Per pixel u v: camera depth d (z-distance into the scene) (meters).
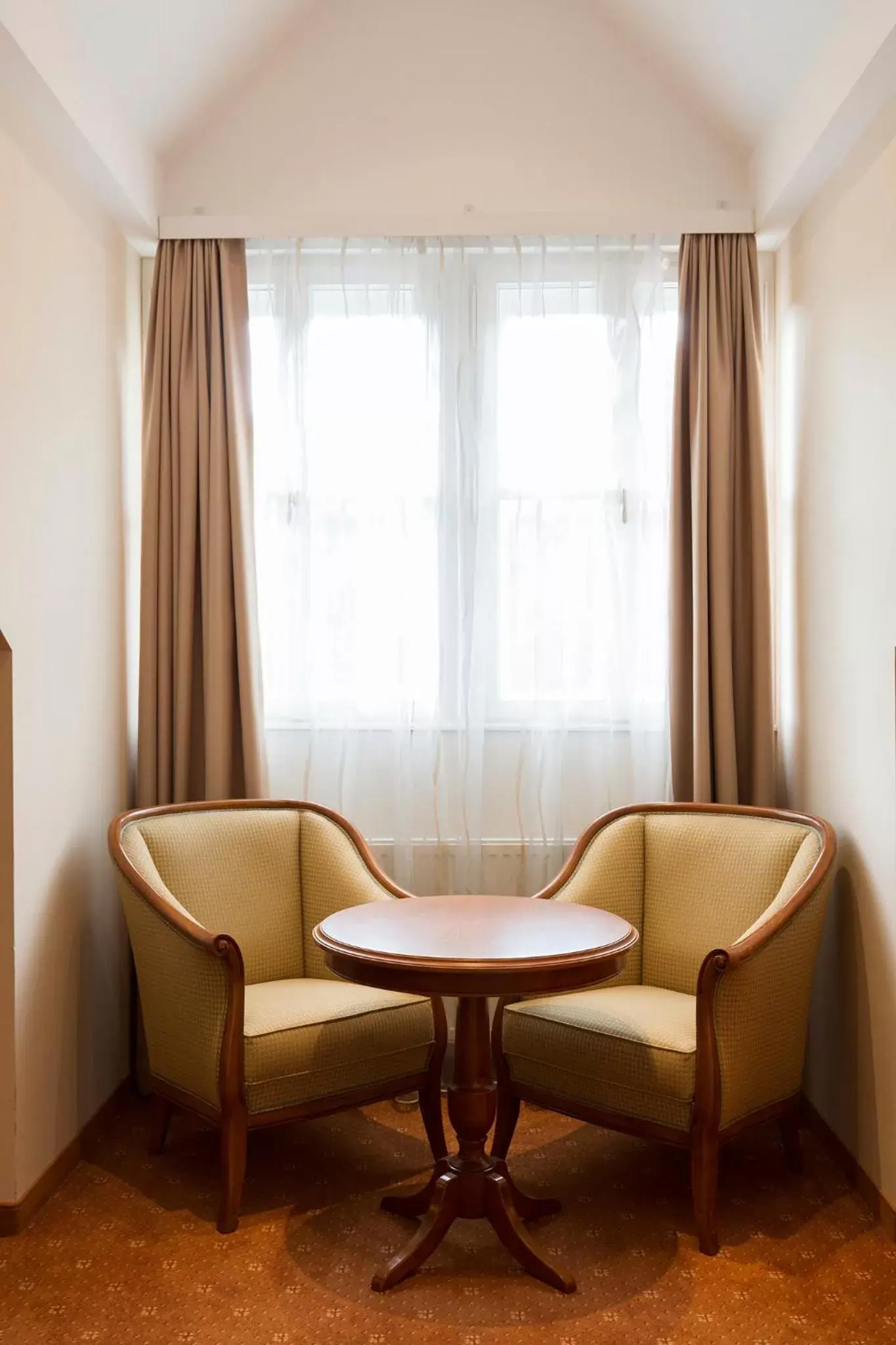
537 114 3.35
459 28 3.37
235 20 3.00
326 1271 2.23
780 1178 2.68
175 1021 2.54
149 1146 2.85
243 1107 2.39
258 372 3.40
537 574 3.34
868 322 2.59
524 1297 2.13
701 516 3.17
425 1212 2.43
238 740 3.28
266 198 3.35
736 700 3.24
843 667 2.78
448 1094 3.00
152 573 3.22
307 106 3.36
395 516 3.35
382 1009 2.60
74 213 2.83
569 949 2.15
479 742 3.34
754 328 3.23
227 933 2.91
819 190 2.95
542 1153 2.82
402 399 3.35
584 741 3.41
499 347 3.39
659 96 3.35
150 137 3.19
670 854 2.97
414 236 3.34
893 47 2.23
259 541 3.38
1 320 2.36
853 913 2.70
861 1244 2.35
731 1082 2.34
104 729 3.05
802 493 3.12
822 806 2.94
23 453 2.48
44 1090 2.58
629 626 3.33
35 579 2.55
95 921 2.96
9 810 2.43
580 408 3.37
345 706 3.36
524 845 3.36
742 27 2.80
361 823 3.41
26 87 2.39
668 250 3.39
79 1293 2.15
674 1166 2.74
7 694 2.43
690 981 2.85
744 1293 2.14
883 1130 2.46
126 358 3.29
